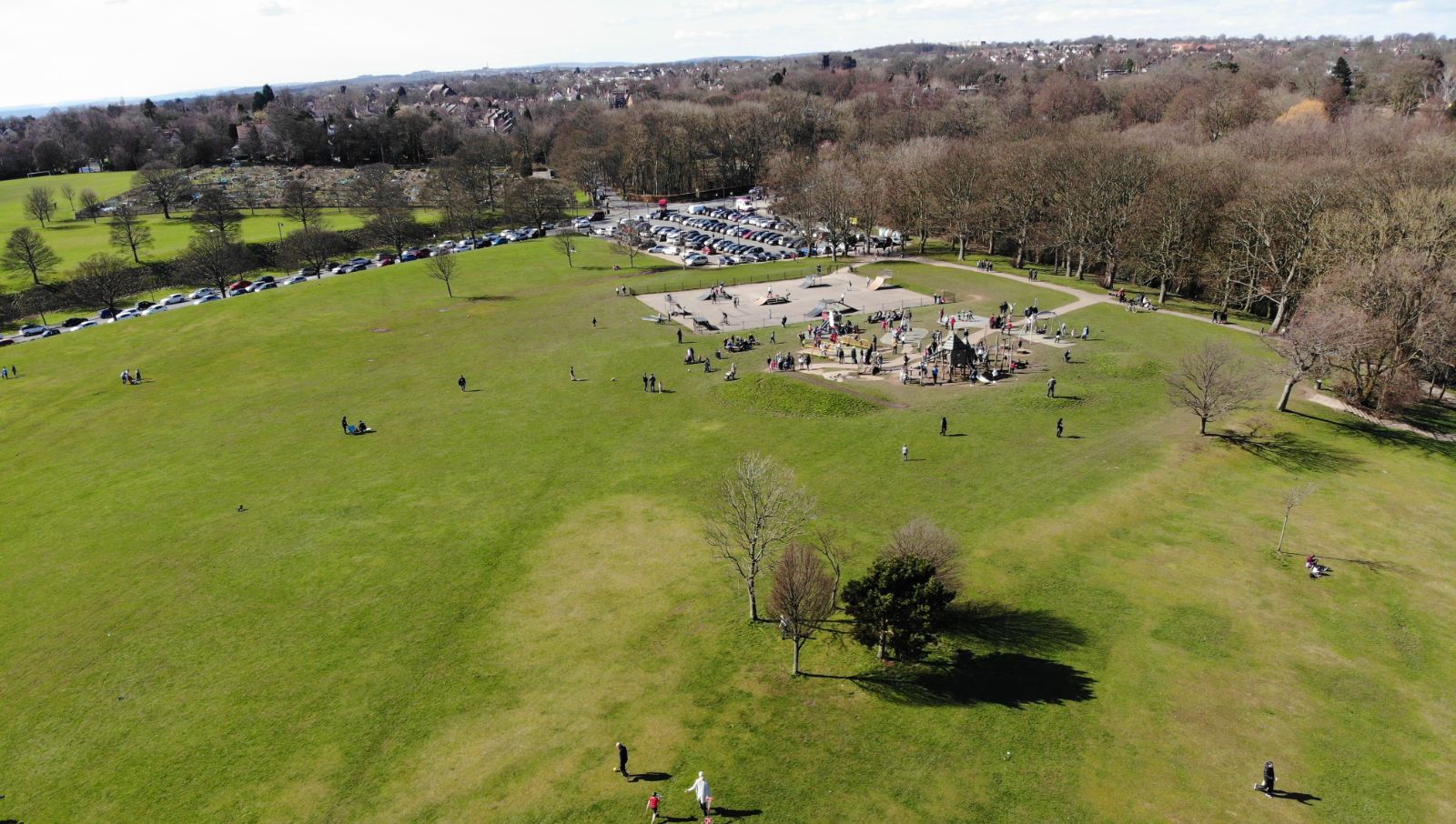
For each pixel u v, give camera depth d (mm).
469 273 160500
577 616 51312
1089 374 92188
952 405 85000
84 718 44062
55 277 166000
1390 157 119188
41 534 64500
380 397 94000
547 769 39406
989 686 44375
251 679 46562
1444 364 81500
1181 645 47125
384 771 39594
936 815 36281
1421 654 46281
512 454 76750
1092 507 62531
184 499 69562
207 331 121438
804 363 98312
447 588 54812
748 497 51812
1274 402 83375
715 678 45594
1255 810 36219
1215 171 126500
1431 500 63438
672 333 116438
